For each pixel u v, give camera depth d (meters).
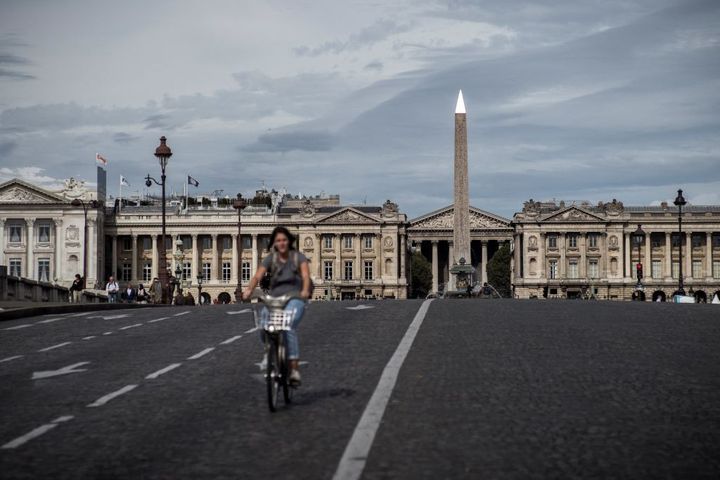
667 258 198.50
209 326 31.92
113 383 19.75
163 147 66.88
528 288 198.00
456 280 84.44
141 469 12.68
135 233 193.50
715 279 198.00
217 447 13.70
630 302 43.31
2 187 183.38
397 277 197.38
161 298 67.69
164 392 18.39
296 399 17.17
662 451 13.43
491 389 17.97
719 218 197.00
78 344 27.56
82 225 183.75
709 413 16.03
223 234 194.88
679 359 22.31
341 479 11.88
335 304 41.28
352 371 20.20
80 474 12.52
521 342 25.11
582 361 21.73
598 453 13.24
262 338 16.56
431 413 15.72
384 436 14.12
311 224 196.50
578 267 199.00
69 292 74.19
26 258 183.62
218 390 18.42
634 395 17.56
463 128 83.00
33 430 15.23
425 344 24.62
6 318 37.50
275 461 12.84
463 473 12.16
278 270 16.72
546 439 13.98
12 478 12.39
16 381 20.56
